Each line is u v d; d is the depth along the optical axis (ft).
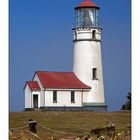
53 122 120.26
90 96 195.42
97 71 198.80
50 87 185.68
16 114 125.59
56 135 85.66
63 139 78.54
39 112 134.31
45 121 121.60
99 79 198.80
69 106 189.88
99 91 198.08
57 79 191.31
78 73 197.67
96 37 199.00
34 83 189.57
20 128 89.71
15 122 115.55
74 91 191.52
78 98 192.44
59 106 187.73
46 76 190.08
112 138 69.92
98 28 199.52
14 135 70.03
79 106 192.24
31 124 83.10
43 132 90.38
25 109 185.26
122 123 119.85
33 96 188.14
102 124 118.73
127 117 130.72
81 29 197.67
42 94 186.70
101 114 135.54
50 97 186.29
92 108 194.29
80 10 199.62
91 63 197.57
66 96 189.57
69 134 89.71
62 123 118.73
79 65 197.77
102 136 70.69
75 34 199.62
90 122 122.31
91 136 73.10
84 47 197.57
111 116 132.67
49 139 78.23
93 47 198.29
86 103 193.98
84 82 196.13
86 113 136.77
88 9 199.21
